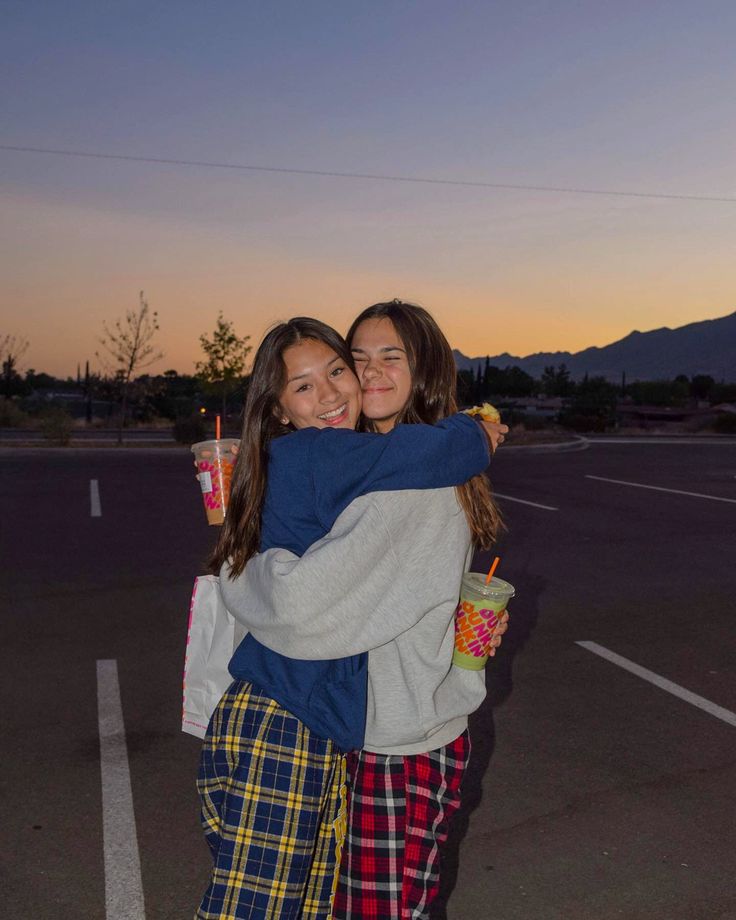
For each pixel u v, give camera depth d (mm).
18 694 5387
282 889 1941
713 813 3996
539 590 8367
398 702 2113
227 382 31672
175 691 5469
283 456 2113
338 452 2049
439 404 2459
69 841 3693
